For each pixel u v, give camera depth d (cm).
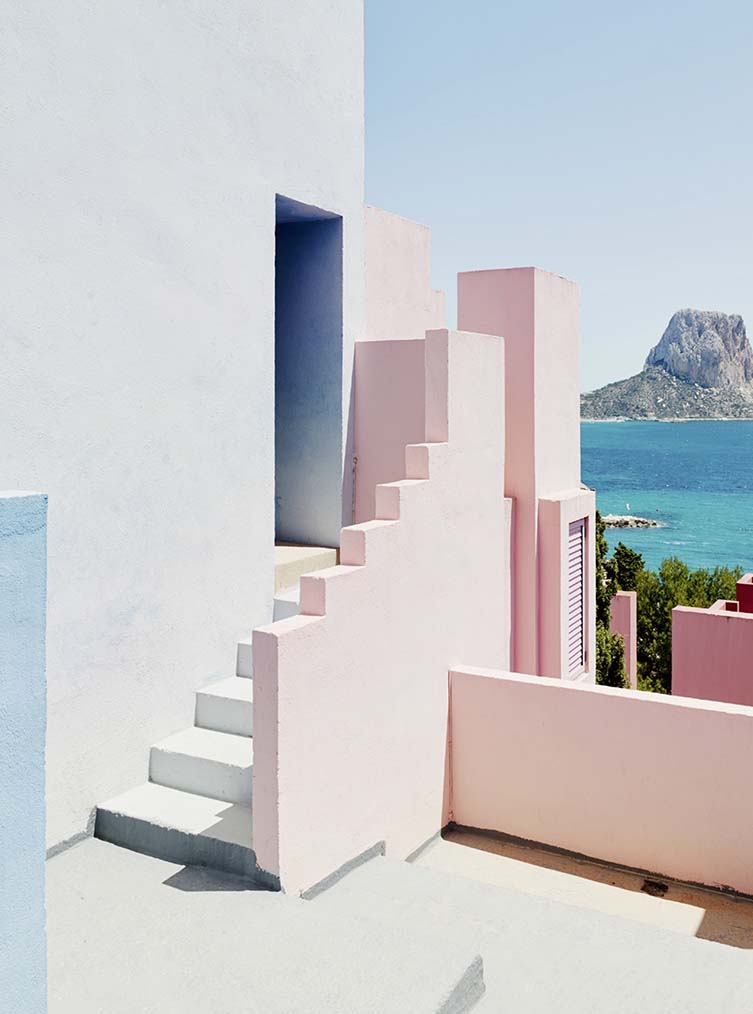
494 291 1043
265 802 516
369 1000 405
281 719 512
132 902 498
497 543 827
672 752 639
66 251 559
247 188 719
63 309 559
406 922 506
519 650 1052
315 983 418
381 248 1062
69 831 574
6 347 524
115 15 587
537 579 1046
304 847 535
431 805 704
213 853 539
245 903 498
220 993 409
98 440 588
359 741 596
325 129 827
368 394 889
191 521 670
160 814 573
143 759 629
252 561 733
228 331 701
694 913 602
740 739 613
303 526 904
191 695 671
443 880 582
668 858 643
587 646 1170
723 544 15112
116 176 593
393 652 642
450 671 732
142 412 623
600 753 668
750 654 1117
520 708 703
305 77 794
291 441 906
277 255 903
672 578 5062
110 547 601
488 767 720
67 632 571
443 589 721
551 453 1093
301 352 897
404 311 1119
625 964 492
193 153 660
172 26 635
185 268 656
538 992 461
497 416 823
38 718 290
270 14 743
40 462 549
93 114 573
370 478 892
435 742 708
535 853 697
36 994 291
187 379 661
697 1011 449
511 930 525
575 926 533
